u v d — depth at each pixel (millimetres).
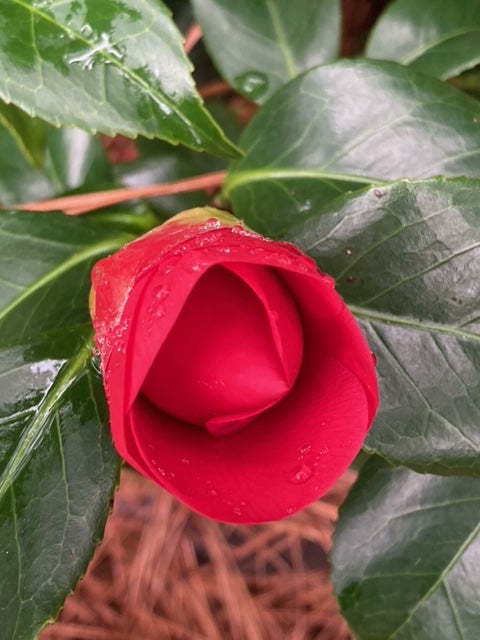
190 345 77
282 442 82
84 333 116
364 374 79
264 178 125
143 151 176
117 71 100
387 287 107
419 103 119
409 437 105
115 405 71
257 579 228
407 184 104
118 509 234
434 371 105
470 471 104
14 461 108
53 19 100
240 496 78
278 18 151
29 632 104
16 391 111
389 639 136
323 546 228
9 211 123
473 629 134
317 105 123
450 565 136
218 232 79
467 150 116
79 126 101
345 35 195
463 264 103
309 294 78
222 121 184
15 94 101
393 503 138
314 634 223
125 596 226
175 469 78
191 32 176
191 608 225
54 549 107
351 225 107
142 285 74
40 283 121
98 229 127
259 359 76
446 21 150
